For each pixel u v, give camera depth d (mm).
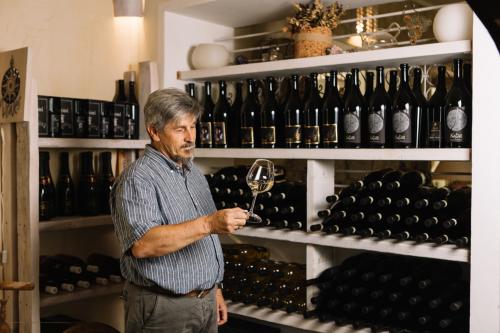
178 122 1781
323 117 2326
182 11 2734
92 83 2844
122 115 2688
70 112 2508
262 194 2410
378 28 2516
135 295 1834
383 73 2213
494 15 672
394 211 2188
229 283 2562
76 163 2787
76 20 2771
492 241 1852
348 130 2229
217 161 3010
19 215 2340
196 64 2771
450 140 1979
